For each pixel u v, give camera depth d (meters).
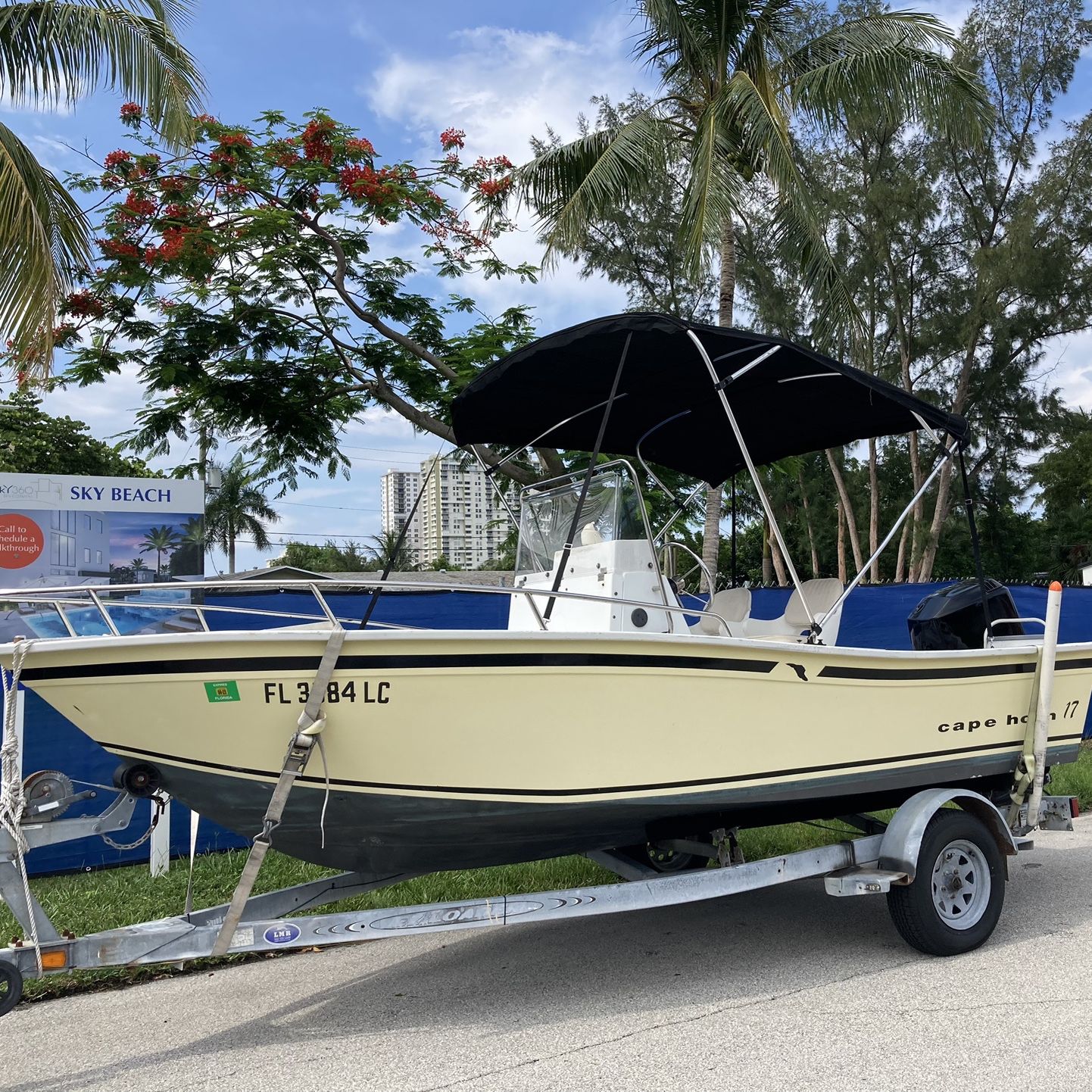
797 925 5.00
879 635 9.30
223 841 6.50
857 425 5.80
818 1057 3.33
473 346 12.05
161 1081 3.32
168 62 8.30
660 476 8.98
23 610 7.09
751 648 4.05
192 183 10.66
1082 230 24.33
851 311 11.66
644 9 10.72
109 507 8.09
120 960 3.39
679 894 4.10
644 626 4.70
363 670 3.51
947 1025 3.58
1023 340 25.12
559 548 5.32
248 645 3.40
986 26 24.22
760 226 21.06
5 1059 3.55
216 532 37.75
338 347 11.78
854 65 10.59
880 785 4.57
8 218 7.04
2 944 4.59
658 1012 3.81
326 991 4.21
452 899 5.19
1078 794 7.79
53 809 3.42
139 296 10.88
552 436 5.97
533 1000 4.02
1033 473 31.38
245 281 11.10
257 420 11.63
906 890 4.33
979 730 4.93
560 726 3.76
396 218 11.22
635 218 20.67
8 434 28.94
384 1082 3.25
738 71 10.98
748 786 4.15
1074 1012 3.67
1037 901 5.32
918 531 24.44
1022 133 24.67
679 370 4.86
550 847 4.21
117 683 3.39
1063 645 5.23
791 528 34.28
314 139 10.66
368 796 3.67
